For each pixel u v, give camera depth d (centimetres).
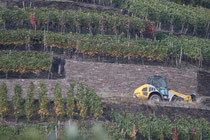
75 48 12331
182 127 9250
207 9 18388
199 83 12250
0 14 12644
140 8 15188
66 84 10894
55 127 8338
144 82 11694
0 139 8038
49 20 13238
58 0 15262
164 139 9294
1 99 8950
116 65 11619
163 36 14250
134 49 12325
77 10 14825
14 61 10762
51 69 11362
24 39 11962
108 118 9544
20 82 10462
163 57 12600
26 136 8125
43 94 9262
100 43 12300
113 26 13650
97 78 11325
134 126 8812
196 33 15600
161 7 15962
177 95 10975
